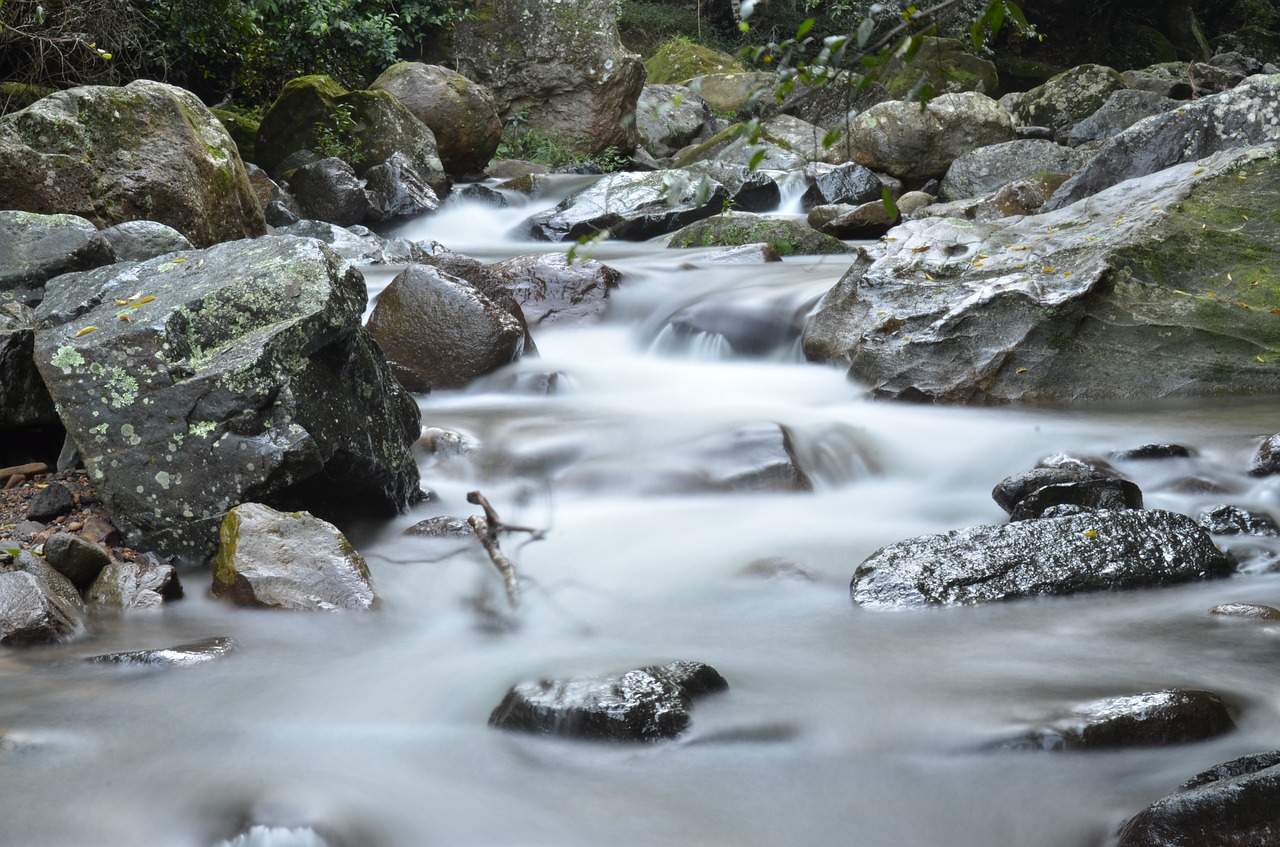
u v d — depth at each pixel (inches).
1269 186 325.1
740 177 612.7
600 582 181.6
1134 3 1299.2
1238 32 1346.0
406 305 295.1
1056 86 831.7
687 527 205.2
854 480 237.5
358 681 145.8
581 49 825.5
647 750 122.9
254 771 120.3
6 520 193.6
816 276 387.5
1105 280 295.9
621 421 257.8
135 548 187.8
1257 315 295.6
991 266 313.6
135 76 573.3
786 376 318.7
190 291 198.4
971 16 946.1
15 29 463.8
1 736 125.6
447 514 213.2
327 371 196.9
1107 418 265.3
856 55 92.4
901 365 293.1
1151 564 172.4
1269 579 174.7
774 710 130.7
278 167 604.4
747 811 112.1
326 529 177.9
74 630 162.2
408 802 113.8
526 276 363.6
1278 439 222.2
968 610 164.4
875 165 706.8
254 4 629.0
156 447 186.7
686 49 1048.8
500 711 131.9
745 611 168.9
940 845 106.2
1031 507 199.0
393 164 600.1
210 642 154.3
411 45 807.7
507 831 108.9
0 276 259.3
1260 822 95.5
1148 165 452.4
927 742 123.4
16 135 369.7
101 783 118.1
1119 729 119.1
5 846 106.4
